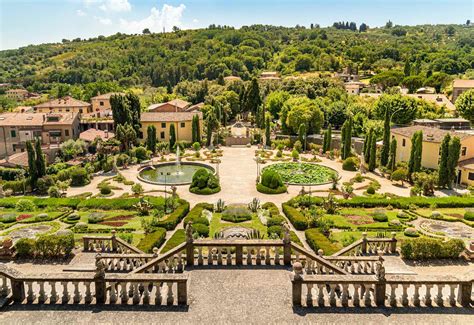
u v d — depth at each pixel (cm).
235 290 1961
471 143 6278
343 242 3459
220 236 3647
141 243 3316
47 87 19162
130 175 6750
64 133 8612
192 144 9262
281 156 8175
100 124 9812
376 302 1847
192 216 4222
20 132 8462
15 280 1845
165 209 4622
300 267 1828
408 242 3069
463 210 4741
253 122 12275
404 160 7038
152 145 8400
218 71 19462
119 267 2530
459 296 1877
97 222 4219
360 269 2509
